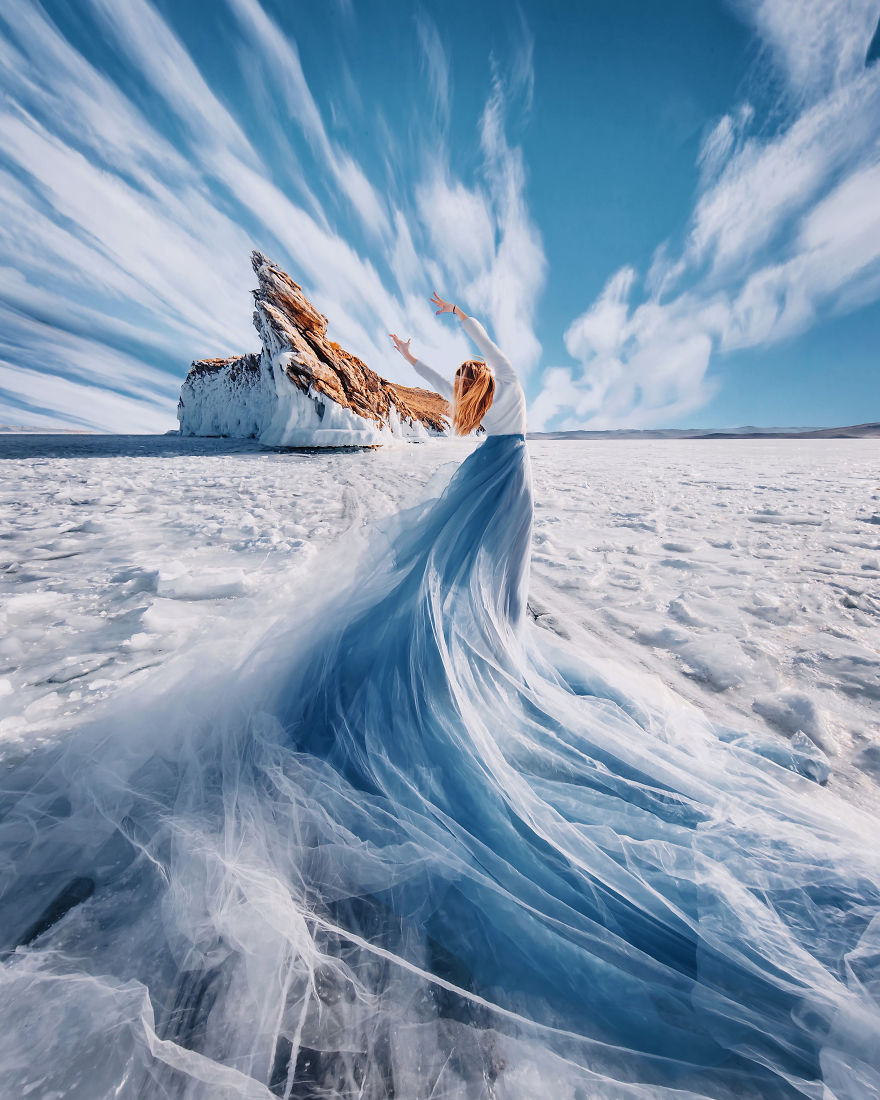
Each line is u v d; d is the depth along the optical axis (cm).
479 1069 81
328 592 206
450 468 228
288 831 119
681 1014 91
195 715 154
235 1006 86
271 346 2038
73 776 139
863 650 258
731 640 272
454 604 170
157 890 109
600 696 191
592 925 104
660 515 645
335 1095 77
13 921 102
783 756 164
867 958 92
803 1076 81
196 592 320
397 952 99
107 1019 82
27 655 236
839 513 626
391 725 148
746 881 108
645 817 126
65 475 966
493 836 122
